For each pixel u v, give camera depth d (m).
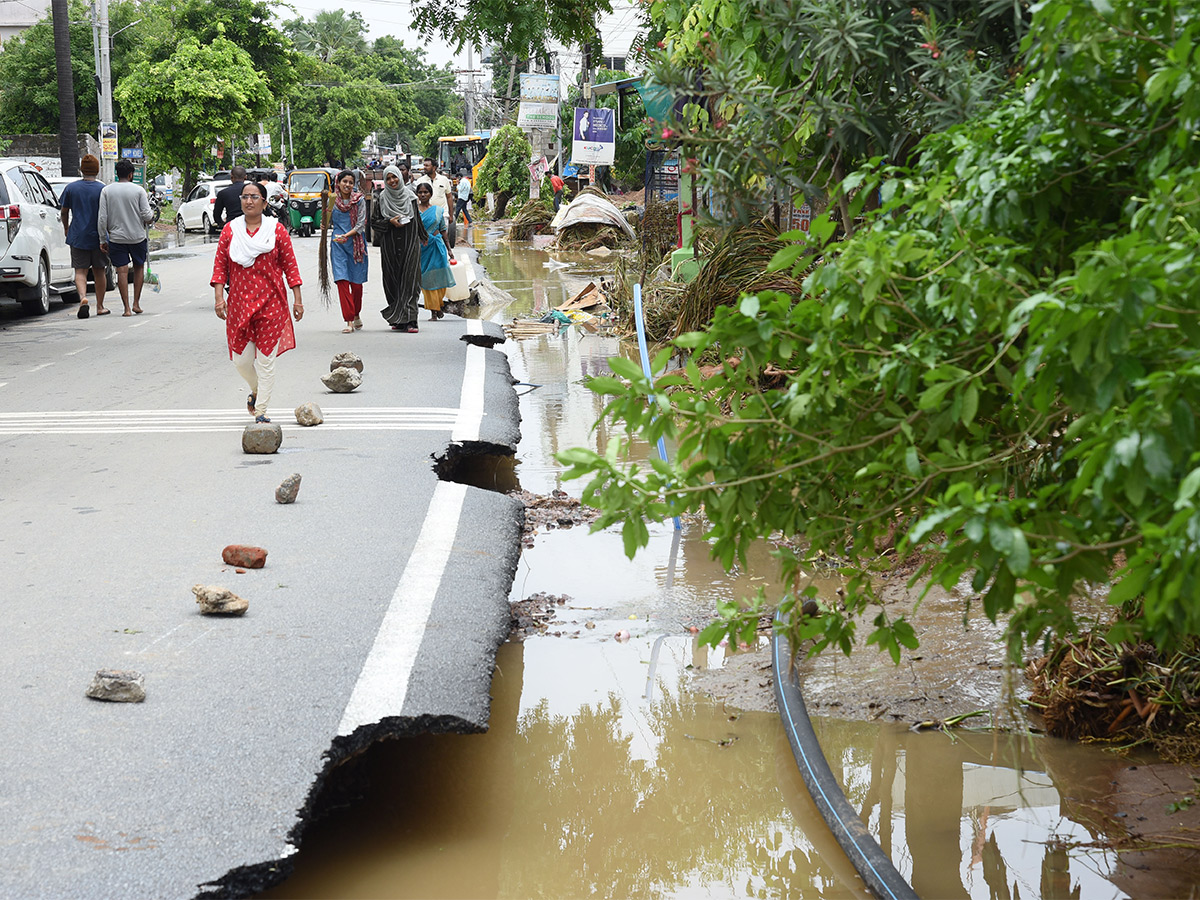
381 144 133.50
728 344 3.08
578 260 29.38
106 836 3.17
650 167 22.02
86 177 16.53
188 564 5.61
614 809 4.05
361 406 9.68
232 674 4.27
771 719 4.73
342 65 122.94
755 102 4.84
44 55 49.50
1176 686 4.33
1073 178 3.13
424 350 13.06
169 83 44.75
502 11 15.39
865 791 4.11
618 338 15.27
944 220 3.12
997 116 3.30
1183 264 2.16
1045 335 2.39
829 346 3.02
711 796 4.14
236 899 3.01
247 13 50.38
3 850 3.09
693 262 14.30
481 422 9.05
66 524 6.32
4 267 15.84
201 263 27.92
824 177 5.16
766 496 3.25
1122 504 2.50
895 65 4.52
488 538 6.18
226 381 11.04
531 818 3.96
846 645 3.58
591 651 5.43
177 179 70.94
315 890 3.46
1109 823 3.86
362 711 3.93
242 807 3.33
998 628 5.32
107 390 10.58
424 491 7.02
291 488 6.71
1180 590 2.13
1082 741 4.40
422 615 4.94
